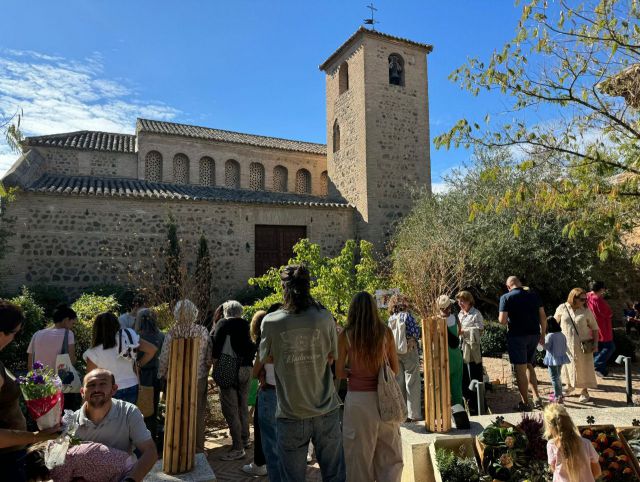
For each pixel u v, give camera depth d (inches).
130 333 189.8
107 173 776.9
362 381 150.2
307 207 702.5
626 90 222.4
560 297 519.5
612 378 345.1
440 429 182.2
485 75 224.8
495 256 497.0
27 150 696.4
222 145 854.5
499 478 149.7
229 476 195.6
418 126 778.8
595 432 170.9
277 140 975.6
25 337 346.3
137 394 188.7
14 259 534.0
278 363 136.1
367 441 147.2
